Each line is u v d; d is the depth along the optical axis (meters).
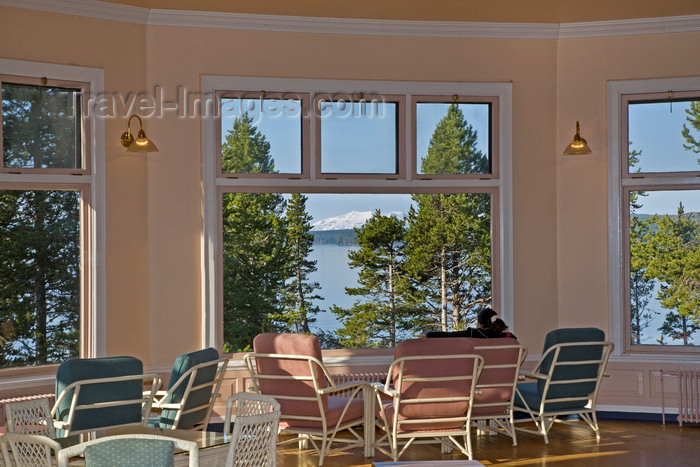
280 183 6.91
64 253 6.28
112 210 6.43
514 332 7.14
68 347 6.29
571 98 7.19
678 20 6.91
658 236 7.08
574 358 5.73
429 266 7.22
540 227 7.20
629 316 7.11
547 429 5.87
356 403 5.41
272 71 6.86
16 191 6.06
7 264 6.02
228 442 3.63
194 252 6.71
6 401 5.62
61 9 6.20
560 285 7.21
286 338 5.04
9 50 5.96
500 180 7.18
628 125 7.15
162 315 6.62
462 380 5.21
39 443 3.11
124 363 4.56
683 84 6.95
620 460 5.37
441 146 7.18
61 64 6.21
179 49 6.69
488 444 5.88
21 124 6.07
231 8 6.60
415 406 5.19
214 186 6.77
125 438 2.88
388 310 7.18
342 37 6.99
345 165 7.05
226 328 6.86
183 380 4.89
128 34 6.55
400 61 7.07
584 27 7.11
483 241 7.25
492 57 7.16
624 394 7.01
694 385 6.70
